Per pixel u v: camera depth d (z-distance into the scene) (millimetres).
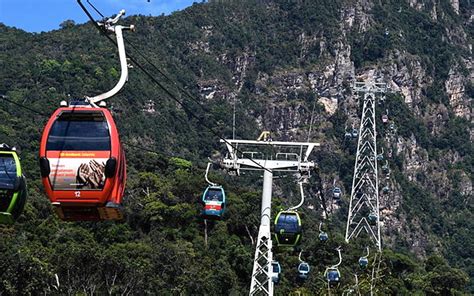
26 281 67250
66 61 151500
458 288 96500
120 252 79375
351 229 142250
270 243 43688
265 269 50062
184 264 83875
